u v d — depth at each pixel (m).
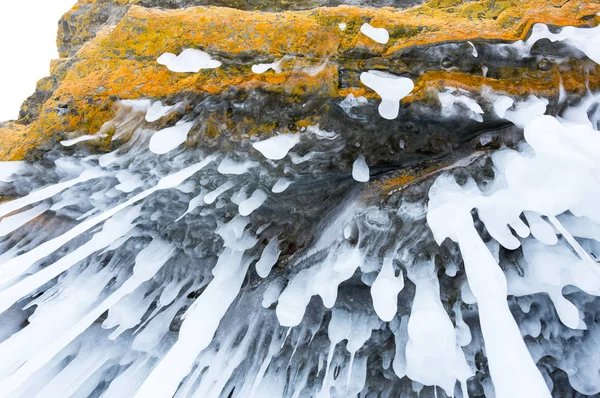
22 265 1.92
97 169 2.14
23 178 2.26
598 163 1.35
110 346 2.54
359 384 2.17
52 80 2.98
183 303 2.47
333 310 2.14
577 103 1.69
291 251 2.32
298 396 2.26
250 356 2.30
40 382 2.42
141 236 2.42
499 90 1.68
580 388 2.08
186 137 1.94
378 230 1.90
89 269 2.47
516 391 1.17
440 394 2.24
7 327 2.58
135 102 1.95
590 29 1.57
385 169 2.05
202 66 1.83
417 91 1.72
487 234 1.84
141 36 2.05
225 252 2.30
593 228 1.70
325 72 1.79
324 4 2.39
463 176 1.81
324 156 1.95
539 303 2.05
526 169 1.54
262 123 1.89
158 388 1.73
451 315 2.00
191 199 2.18
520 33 1.64
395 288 1.77
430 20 1.79
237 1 2.48
